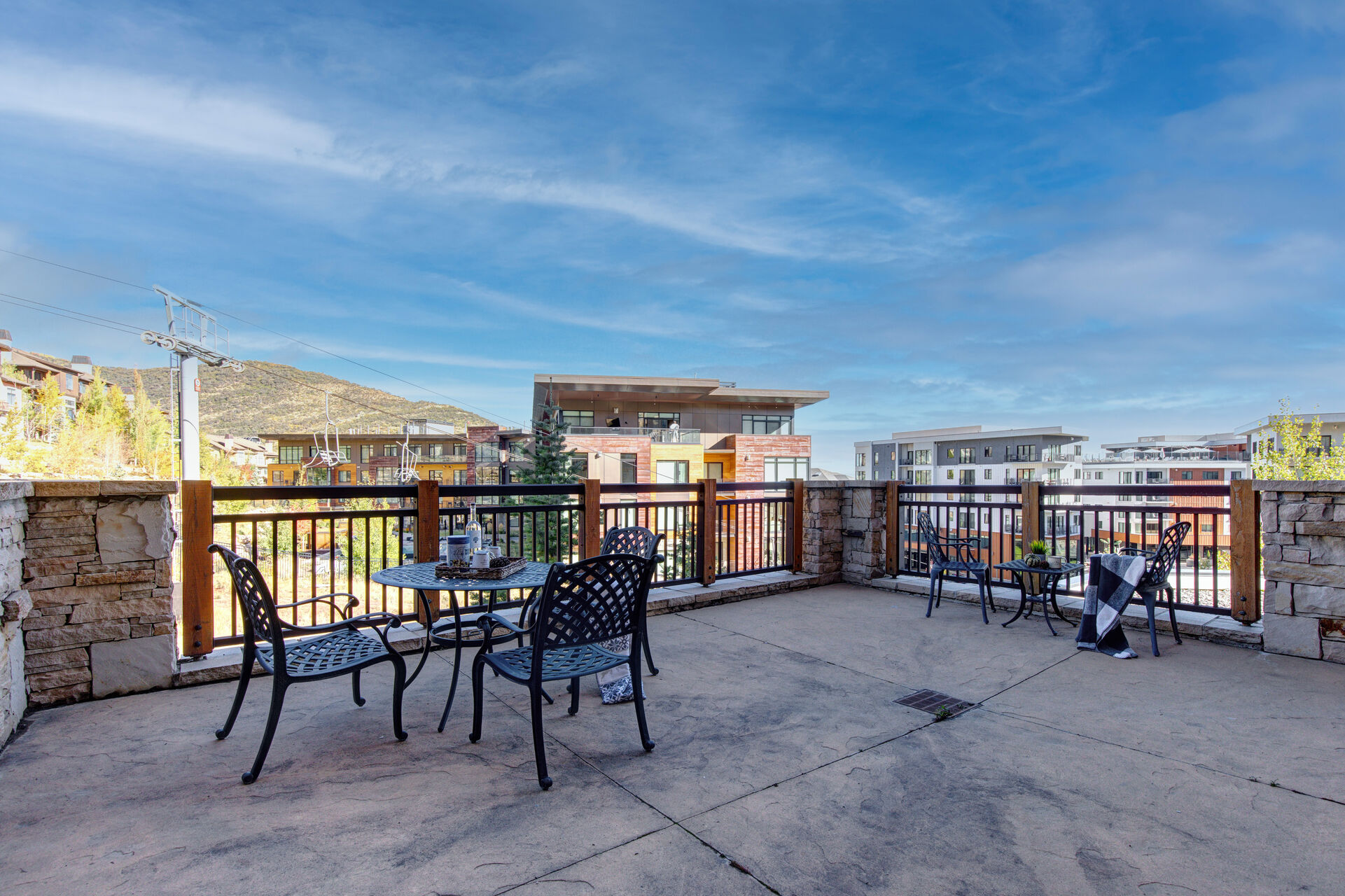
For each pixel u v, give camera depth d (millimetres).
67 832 2098
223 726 2947
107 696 3367
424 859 1940
